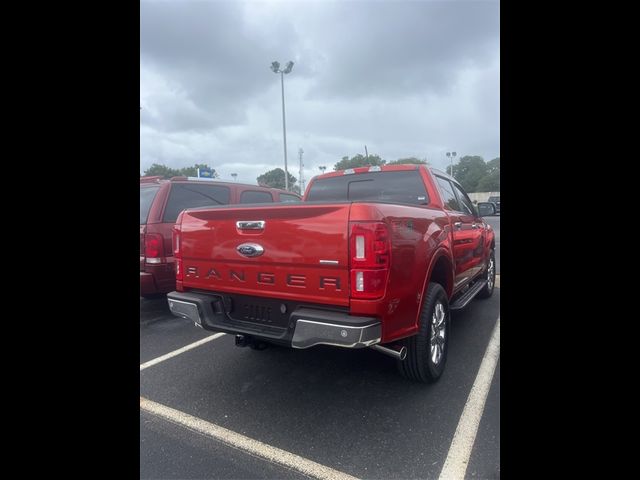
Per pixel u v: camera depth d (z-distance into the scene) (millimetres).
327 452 2494
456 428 2684
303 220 2699
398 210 2785
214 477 2293
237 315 3174
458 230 4121
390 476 2279
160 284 4918
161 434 2703
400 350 2812
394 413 2891
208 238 3252
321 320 2547
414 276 2885
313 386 3344
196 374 3617
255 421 2848
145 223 4891
